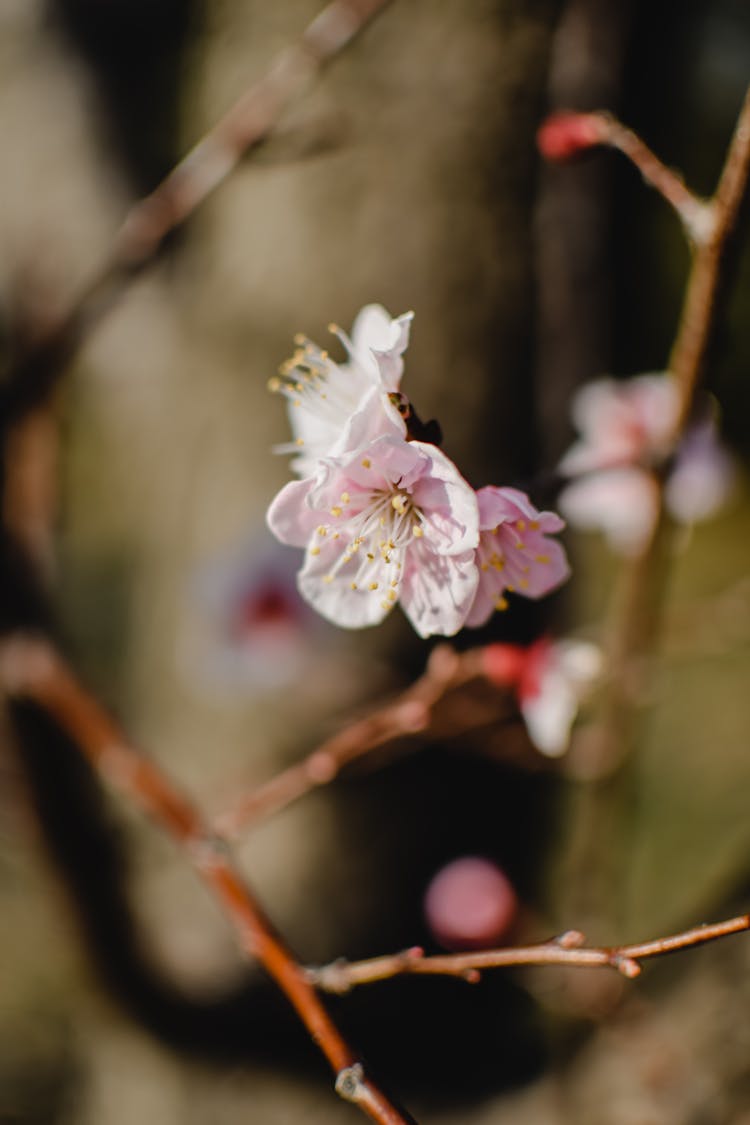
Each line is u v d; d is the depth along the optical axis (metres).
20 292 0.56
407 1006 0.56
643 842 0.87
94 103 0.59
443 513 0.37
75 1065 0.78
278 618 0.55
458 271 0.52
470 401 0.51
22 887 0.78
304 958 0.54
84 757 0.56
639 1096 0.46
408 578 0.38
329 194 0.53
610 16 0.53
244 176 0.56
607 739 0.46
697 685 0.99
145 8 0.60
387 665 0.54
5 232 0.58
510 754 0.48
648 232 0.77
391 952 0.55
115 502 0.86
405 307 0.52
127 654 0.65
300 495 0.38
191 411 0.58
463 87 0.52
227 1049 0.61
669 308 1.21
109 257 0.46
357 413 0.37
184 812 0.43
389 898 0.54
